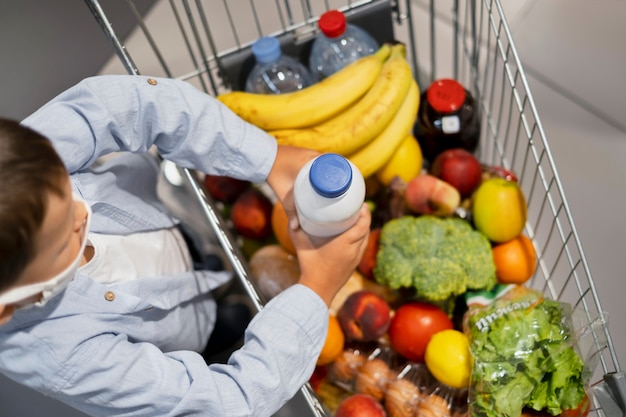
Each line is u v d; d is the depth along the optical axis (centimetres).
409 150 104
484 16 129
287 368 71
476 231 95
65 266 59
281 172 82
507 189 92
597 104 119
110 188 84
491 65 130
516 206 92
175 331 88
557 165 120
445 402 89
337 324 93
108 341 69
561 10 121
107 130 75
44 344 66
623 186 116
